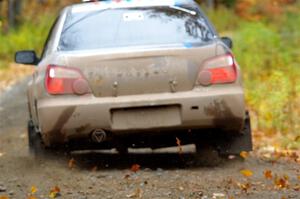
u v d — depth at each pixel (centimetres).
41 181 1470
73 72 1488
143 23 1598
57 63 1502
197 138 1566
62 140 1516
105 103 1471
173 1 1662
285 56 3422
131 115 1480
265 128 2255
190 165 1648
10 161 1731
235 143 1595
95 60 1487
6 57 5472
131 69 1481
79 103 1475
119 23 1603
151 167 1639
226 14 7231
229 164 1650
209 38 1564
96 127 1482
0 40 5897
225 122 1499
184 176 1480
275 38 3978
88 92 1484
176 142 1570
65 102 1480
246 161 1702
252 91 2719
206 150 1666
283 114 2270
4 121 2598
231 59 1516
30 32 6284
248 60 3384
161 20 1605
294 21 5462
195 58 1494
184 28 1584
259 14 6769
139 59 1486
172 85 1485
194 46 1516
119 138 1515
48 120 1490
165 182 1416
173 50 1489
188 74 1487
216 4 7994
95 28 1595
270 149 1966
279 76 2442
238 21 7031
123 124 1480
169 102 1473
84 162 1698
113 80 1482
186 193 1315
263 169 1589
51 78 1492
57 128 1490
